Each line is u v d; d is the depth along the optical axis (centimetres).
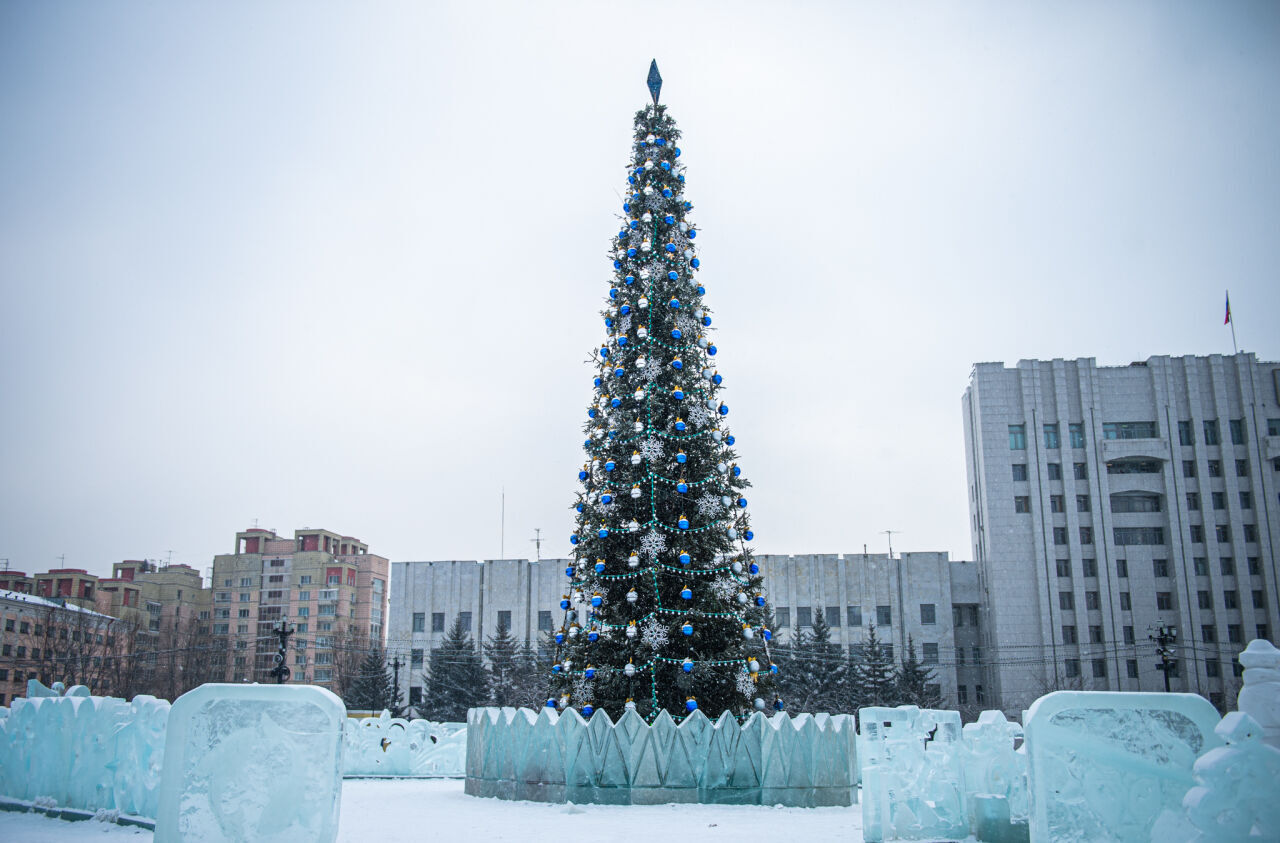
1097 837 864
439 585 8488
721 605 1903
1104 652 8131
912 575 8288
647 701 1856
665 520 1955
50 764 1367
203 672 8556
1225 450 8438
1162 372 8656
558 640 1986
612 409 2033
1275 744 775
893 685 7281
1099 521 8381
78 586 10094
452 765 2683
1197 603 8181
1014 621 8225
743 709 1898
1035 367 8744
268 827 924
